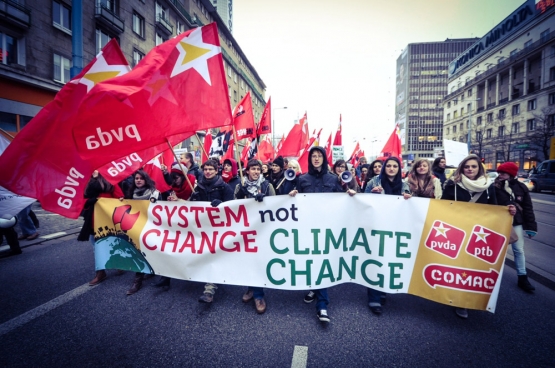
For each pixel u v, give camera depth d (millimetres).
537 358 2197
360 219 2936
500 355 2230
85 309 2928
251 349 2277
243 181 3457
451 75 56812
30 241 5445
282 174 4965
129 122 2756
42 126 2693
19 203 3664
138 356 2197
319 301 2793
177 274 3139
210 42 3078
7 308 2947
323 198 2955
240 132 6219
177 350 2268
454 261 2756
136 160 3555
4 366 2090
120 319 2732
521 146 34562
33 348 2297
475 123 47594
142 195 3709
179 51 2984
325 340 2402
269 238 3000
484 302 2680
